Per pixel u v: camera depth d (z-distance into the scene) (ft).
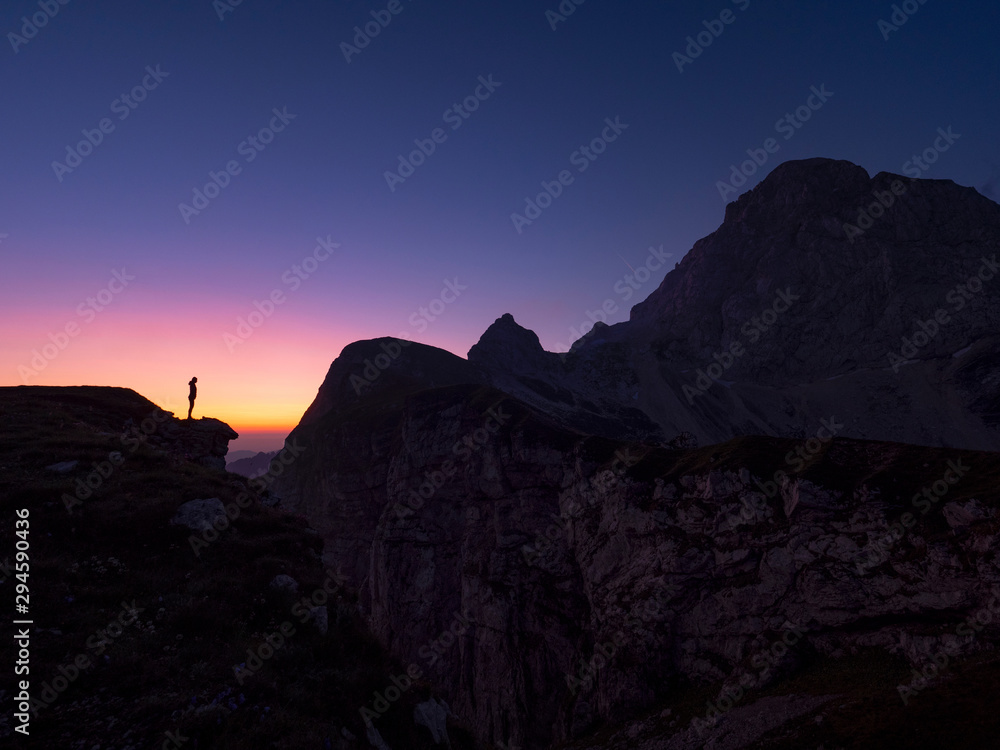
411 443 451.12
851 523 192.24
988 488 170.30
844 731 122.31
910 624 168.14
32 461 63.93
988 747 96.73
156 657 36.68
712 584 223.30
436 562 395.96
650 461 282.97
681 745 168.04
